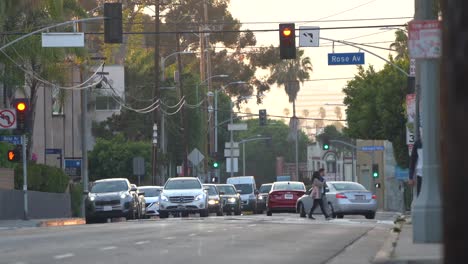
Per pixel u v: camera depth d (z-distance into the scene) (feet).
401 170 391.04
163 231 176.24
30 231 188.34
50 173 347.56
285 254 120.37
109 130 542.16
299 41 270.87
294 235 161.68
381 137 417.08
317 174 242.37
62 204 356.59
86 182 338.13
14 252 125.90
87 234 169.48
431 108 115.34
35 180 330.13
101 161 495.00
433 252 106.32
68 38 245.65
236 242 142.92
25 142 292.81
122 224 216.74
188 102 561.84
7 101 336.90
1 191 283.79
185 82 564.71
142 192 322.75
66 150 447.01
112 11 233.14
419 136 193.57
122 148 495.00
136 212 289.74
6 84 315.37
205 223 214.07
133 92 553.23
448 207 46.88
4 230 197.57
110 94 531.09
